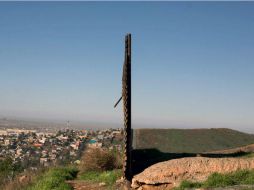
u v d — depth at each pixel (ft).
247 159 44.52
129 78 49.06
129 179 48.14
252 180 38.70
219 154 57.06
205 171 42.75
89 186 51.06
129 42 49.03
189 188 39.42
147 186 43.21
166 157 54.54
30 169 75.00
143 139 66.74
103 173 56.24
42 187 52.85
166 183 42.57
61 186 50.85
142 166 51.21
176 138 68.39
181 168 43.45
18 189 58.44
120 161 61.26
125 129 48.75
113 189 46.68
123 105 48.98
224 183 38.83
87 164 61.52
